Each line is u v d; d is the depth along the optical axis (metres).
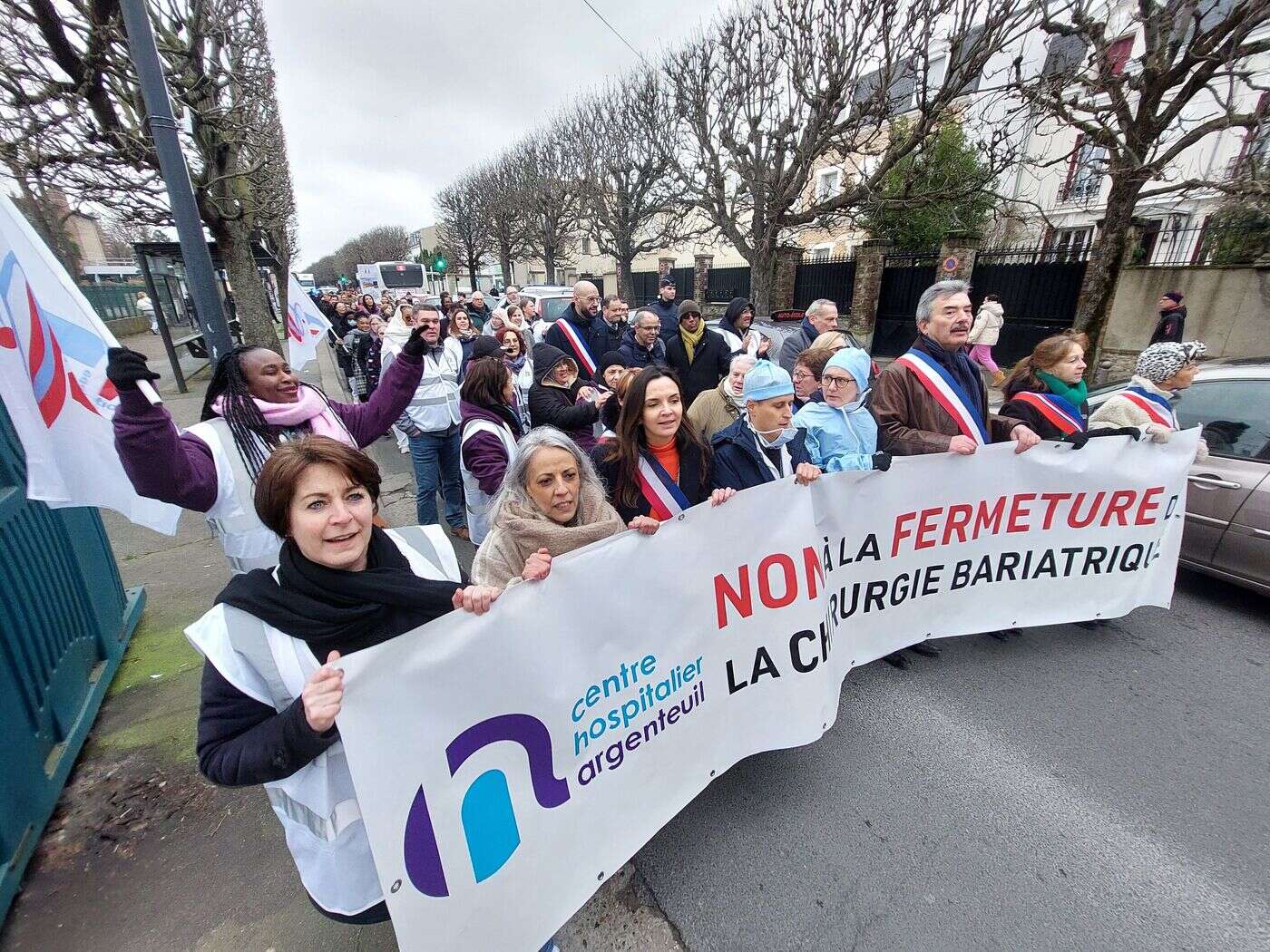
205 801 2.18
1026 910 1.76
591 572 1.55
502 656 1.36
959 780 2.24
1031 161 7.78
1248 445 3.21
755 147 10.41
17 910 1.79
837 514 2.32
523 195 20.59
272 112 11.55
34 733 2.09
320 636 1.15
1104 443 2.73
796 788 2.22
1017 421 3.06
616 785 1.67
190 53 5.82
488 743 1.35
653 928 1.75
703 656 1.86
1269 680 2.76
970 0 7.03
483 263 35.31
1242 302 7.73
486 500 3.41
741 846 1.99
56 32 5.15
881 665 2.94
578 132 16.28
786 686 2.07
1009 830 2.03
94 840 2.02
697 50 10.79
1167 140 7.27
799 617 2.07
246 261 8.32
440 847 1.26
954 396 2.81
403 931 1.19
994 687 2.75
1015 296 10.01
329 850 1.22
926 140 9.55
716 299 17.94
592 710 1.58
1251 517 3.11
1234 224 8.41
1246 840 1.97
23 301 1.74
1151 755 2.34
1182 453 2.85
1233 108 5.59
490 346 3.87
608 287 27.88
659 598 1.71
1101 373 8.90
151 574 3.98
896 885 1.85
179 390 10.09
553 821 1.51
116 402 1.98
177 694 2.76
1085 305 7.37
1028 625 2.92
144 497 1.89
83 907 1.80
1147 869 1.88
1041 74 6.52
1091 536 2.85
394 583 1.21
